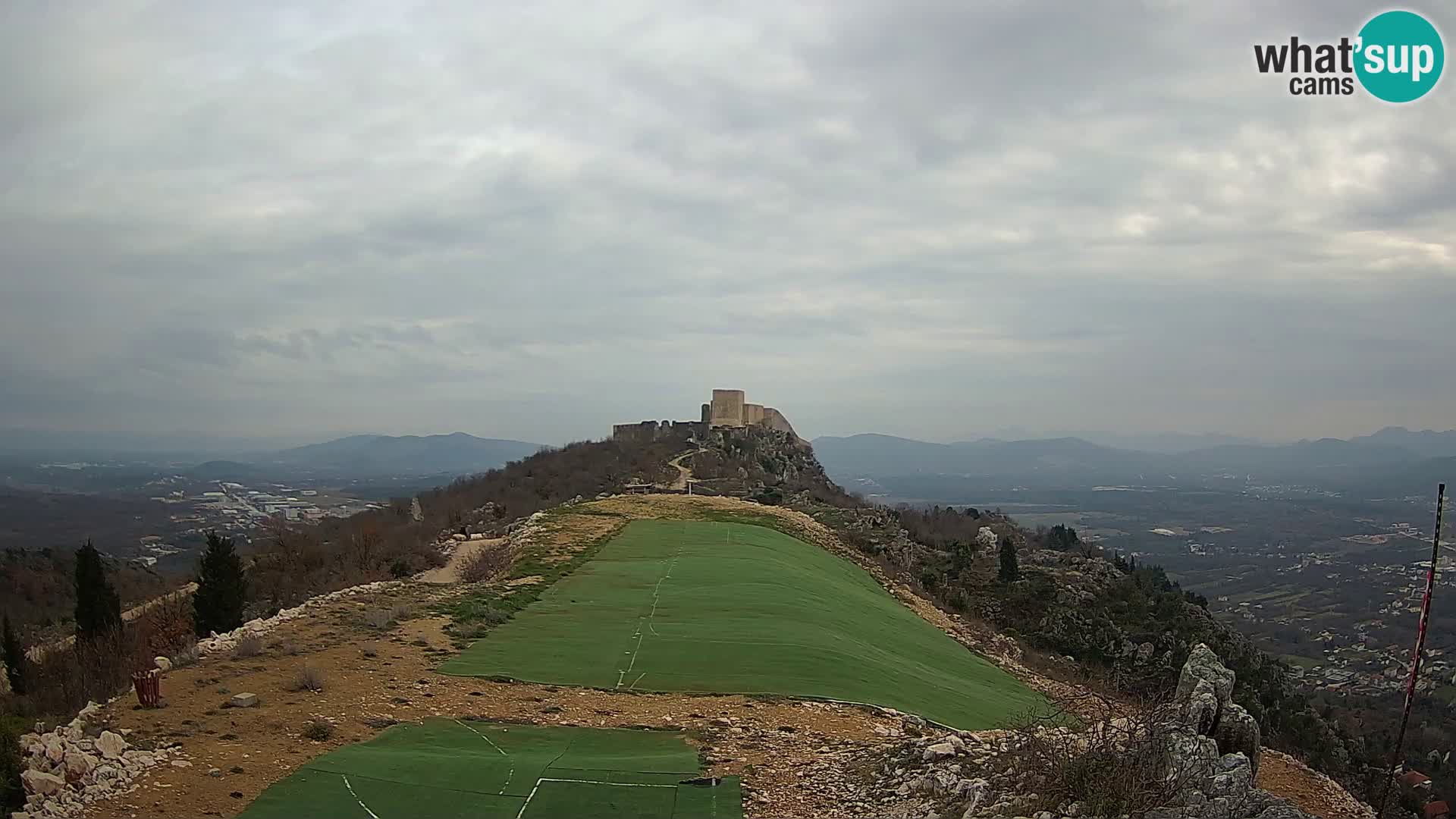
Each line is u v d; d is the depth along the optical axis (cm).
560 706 2427
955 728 2617
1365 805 2720
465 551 5916
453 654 2884
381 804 1691
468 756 1962
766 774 1950
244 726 2067
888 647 3884
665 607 3759
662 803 1759
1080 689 3888
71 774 1673
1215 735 1830
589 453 11650
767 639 3269
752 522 6700
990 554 9062
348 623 3173
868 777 1930
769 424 14450
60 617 6750
